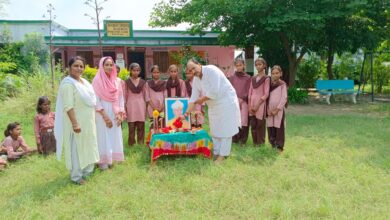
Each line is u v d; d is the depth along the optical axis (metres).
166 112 5.93
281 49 15.50
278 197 4.09
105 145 5.15
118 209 3.84
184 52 16.20
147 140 6.27
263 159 5.58
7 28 17.31
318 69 18.19
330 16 11.56
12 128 5.84
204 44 17.52
